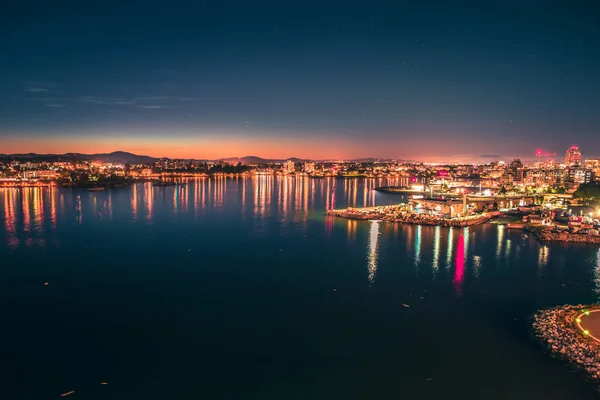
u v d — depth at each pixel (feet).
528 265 295.07
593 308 203.51
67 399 144.87
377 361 165.89
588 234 390.42
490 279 262.06
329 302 225.35
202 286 252.83
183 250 347.97
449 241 381.81
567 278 263.90
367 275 272.92
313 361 166.61
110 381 154.61
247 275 274.36
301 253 336.70
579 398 141.28
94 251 343.26
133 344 180.75
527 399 141.49
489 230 437.58
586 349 164.55
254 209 622.54
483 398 142.72
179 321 202.39
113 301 228.22
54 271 283.79
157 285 254.88
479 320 200.13
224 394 147.13
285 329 193.26
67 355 172.04
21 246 361.10
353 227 460.14
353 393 146.82
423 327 193.67
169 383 153.07
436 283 255.50
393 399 143.13
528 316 203.41
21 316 208.44
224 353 173.27
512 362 162.71
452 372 157.69
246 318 205.57
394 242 378.94
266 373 158.81
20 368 162.91
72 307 220.23
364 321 200.95
